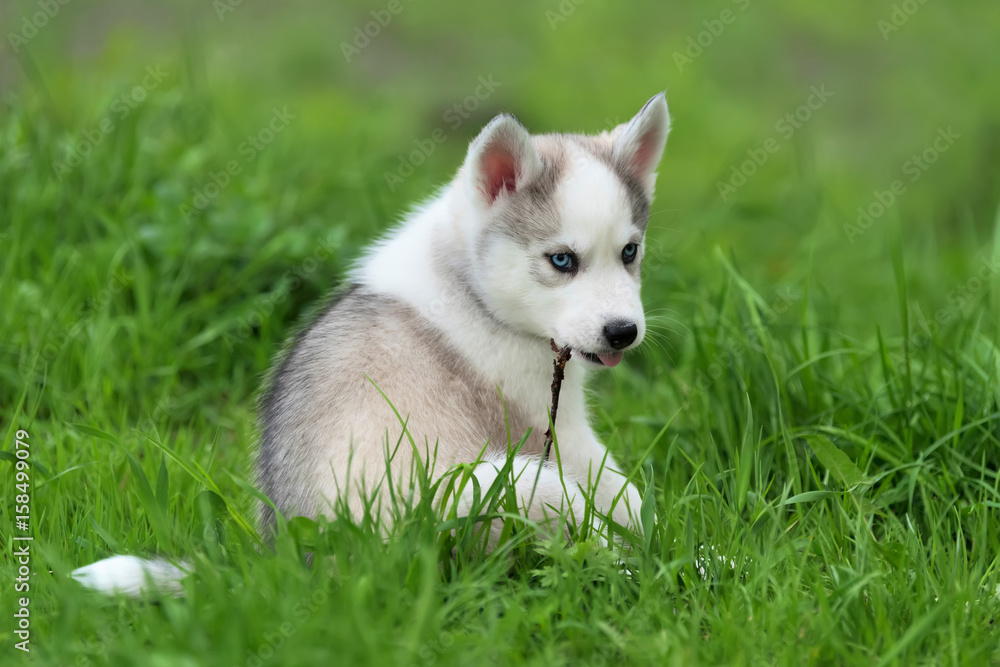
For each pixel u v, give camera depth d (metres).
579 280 4.75
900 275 5.79
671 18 15.21
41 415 6.18
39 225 7.23
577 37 14.46
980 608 4.09
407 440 4.49
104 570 4.02
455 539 4.12
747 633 3.81
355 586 3.67
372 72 13.20
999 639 3.84
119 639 3.70
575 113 12.78
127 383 6.36
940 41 14.63
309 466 4.48
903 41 14.69
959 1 15.33
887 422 5.54
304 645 3.50
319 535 4.02
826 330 6.35
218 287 7.20
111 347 6.48
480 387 4.82
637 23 15.02
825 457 5.00
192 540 4.47
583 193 4.77
